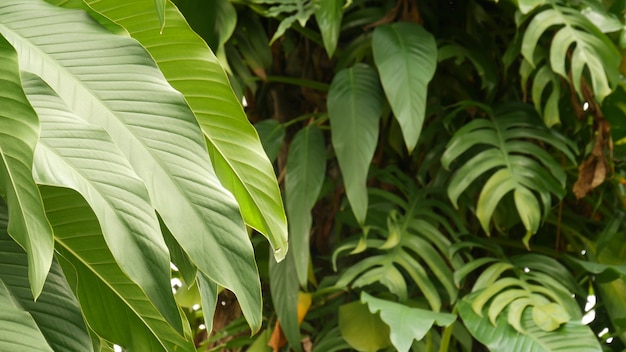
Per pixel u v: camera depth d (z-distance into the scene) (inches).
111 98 46.9
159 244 41.3
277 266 88.5
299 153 89.0
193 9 88.4
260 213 58.9
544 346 78.0
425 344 86.1
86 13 50.8
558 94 88.3
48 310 50.8
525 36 86.7
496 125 89.7
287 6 89.6
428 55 86.6
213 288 55.9
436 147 91.5
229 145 59.0
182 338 56.7
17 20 49.2
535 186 86.1
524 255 88.7
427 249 86.6
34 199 38.3
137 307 56.2
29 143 38.7
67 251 55.0
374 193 90.3
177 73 58.9
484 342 78.8
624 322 86.1
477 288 84.5
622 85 88.7
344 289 86.1
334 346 86.7
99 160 42.3
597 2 91.2
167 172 45.6
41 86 44.9
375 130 86.3
